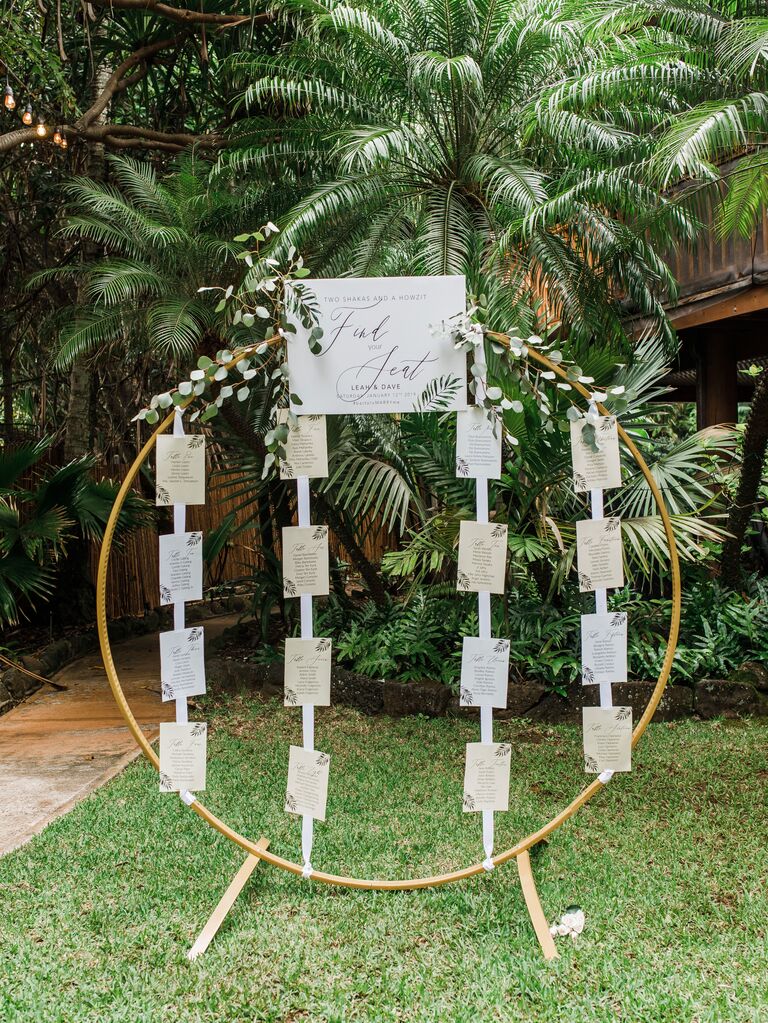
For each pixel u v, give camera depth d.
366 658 6.40
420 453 5.52
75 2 8.45
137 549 10.12
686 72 5.36
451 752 5.13
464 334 3.11
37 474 8.57
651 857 3.51
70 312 8.10
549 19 6.30
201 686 3.17
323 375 3.15
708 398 8.34
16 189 10.07
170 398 3.12
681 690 5.75
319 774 3.16
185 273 6.77
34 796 4.49
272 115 7.67
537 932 2.84
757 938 2.81
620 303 8.17
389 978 2.62
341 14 6.18
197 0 8.22
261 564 8.80
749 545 7.42
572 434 3.12
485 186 6.77
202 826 3.91
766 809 4.02
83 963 2.73
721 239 6.11
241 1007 2.47
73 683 7.23
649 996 2.47
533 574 6.30
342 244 6.98
